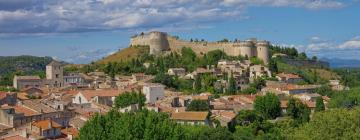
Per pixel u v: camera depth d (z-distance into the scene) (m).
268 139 190.00
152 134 124.62
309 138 134.75
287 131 173.50
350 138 128.88
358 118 134.25
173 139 127.44
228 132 179.38
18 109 196.88
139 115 132.75
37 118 192.38
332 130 132.12
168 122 134.50
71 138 162.88
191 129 180.75
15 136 150.00
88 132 127.62
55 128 165.75
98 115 134.62
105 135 124.75
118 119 132.50
